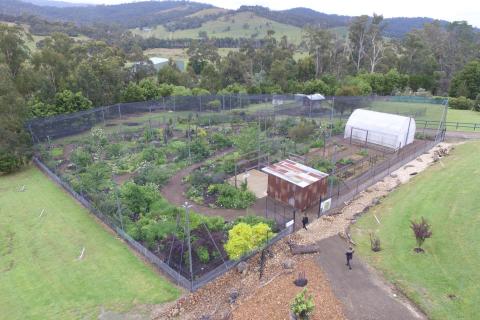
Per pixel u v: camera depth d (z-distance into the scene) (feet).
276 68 240.12
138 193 85.30
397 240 73.82
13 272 69.36
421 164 111.86
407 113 150.30
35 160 126.82
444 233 74.38
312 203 87.97
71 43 239.71
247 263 67.62
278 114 160.25
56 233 81.71
